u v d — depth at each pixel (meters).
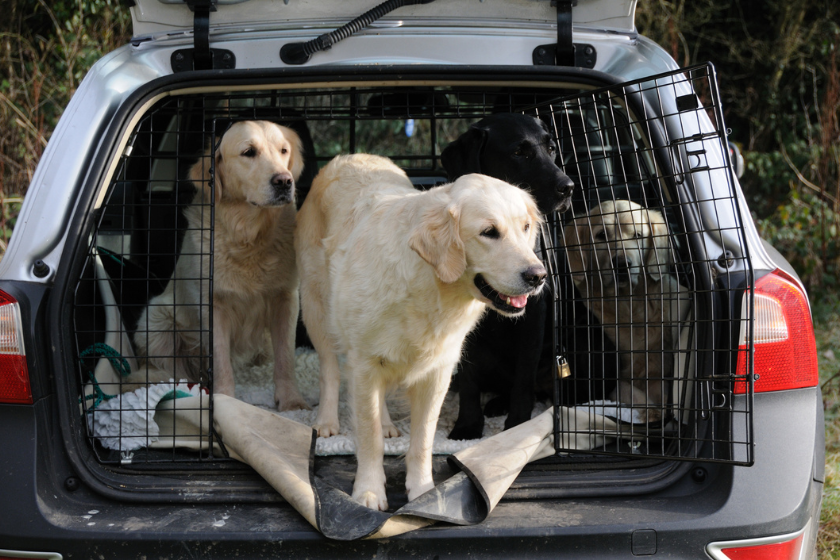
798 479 1.98
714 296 2.13
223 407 2.38
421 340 2.17
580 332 3.18
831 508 3.31
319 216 2.94
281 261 3.35
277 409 3.27
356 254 2.30
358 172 2.85
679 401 2.24
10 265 2.10
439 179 4.10
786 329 2.09
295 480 2.04
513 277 1.98
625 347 3.08
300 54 2.54
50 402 2.05
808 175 8.77
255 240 3.24
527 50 2.62
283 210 3.39
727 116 10.38
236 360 3.64
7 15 8.15
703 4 10.32
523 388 2.90
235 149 3.16
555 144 3.10
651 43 2.67
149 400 2.39
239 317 3.43
